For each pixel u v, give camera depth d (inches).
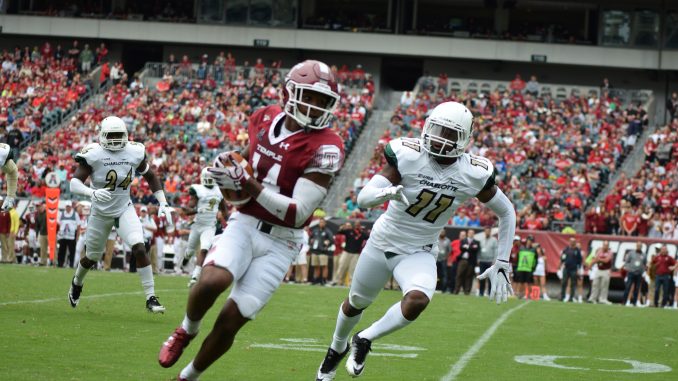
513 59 5339.6
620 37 5319.9
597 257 3004.4
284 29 5467.5
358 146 4402.1
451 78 5551.2
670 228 3289.9
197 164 3988.7
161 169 3983.8
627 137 4252.0
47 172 3858.3
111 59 5708.7
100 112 4655.5
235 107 4606.3
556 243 3208.7
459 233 3206.2
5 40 5787.4
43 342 1127.0
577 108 4527.6
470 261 3019.2
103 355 1052.5
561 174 3922.2
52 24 5556.1
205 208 2065.7
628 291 2967.5
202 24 5516.7
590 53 5295.3
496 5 5556.1
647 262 3125.0
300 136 775.7
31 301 1647.4
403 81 5876.0
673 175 3799.2
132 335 1241.4
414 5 5590.6
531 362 1219.2
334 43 5438.0
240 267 760.3
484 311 2149.4
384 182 916.6
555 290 3243.1
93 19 5541.3
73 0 5772.6
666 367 1234.6
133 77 5319.9
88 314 1481.3
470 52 5354.3
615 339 1624.0
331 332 1455.5
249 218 777.6
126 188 1501.0
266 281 766.5
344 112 4552.2
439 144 912.3
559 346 1453.0
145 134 4456.2
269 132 785.6
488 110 4542.3
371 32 5423.2
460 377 1045.8
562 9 5531.5
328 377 948.6
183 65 5032.0
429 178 918.4
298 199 762.8
